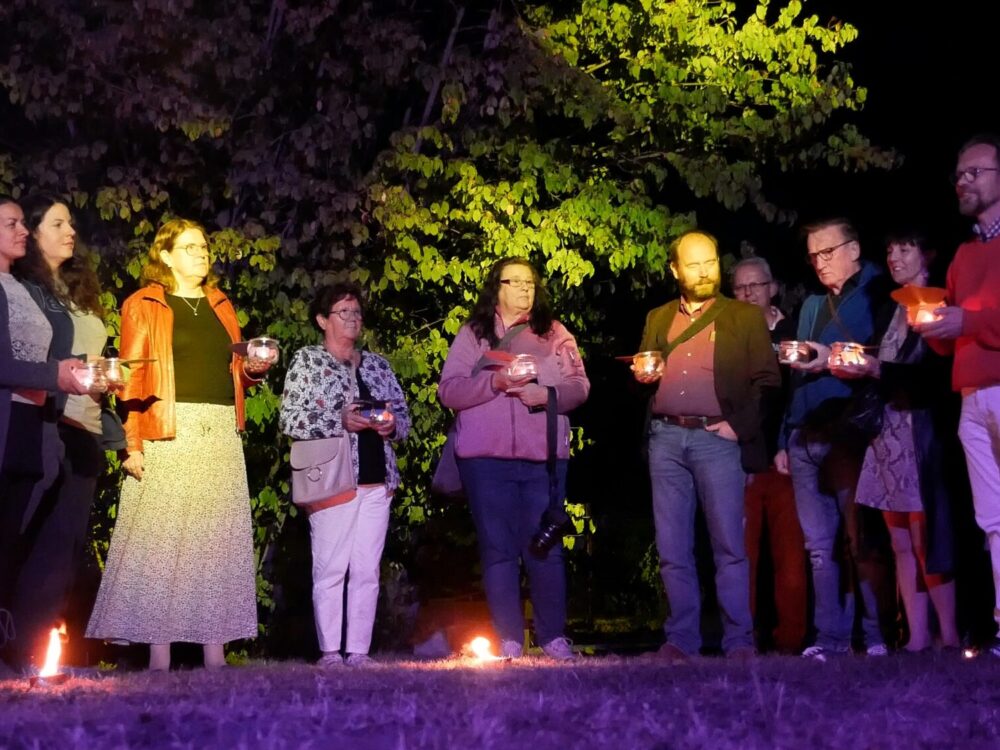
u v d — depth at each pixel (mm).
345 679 4555
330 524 6496
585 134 9828
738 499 6262
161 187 8422
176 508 5957
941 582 6246
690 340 6371
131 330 5930
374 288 8617
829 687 3980
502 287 6609
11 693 4094
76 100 8016
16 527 5688
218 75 8148
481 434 6344
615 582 11195
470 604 8938
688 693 3820
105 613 5898
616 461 11656
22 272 5832
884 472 6156
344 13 8641
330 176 8578
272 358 5980
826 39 9555
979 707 3461
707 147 9602
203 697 3893
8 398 5301
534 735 2963
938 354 6066
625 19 9430
